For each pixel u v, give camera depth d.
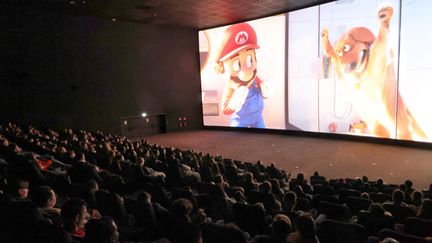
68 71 15.79
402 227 3.76
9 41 13.96
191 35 20.75
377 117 13.83
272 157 12.61
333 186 7.17
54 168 6.84
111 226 2.48
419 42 12.36
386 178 9.46
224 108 19.97
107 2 13.83
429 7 11.98
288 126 17.19
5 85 13.97
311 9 15.62
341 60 14.77
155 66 19.22
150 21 18.06
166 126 19.88
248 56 18.42
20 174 5.32
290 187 6.97
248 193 5.16
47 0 13.43
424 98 12.41
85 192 4.43
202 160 9.08
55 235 2.56
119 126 17.84
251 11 16.52
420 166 10.42
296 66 16.50
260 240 2.79
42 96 15.02
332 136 15.57
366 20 13.87
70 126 15.96
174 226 3.25
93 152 8.21
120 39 17.66
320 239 3.50
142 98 18.73
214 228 3.12
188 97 20.91
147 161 8.13
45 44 15.02
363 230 3.28
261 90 18.03
